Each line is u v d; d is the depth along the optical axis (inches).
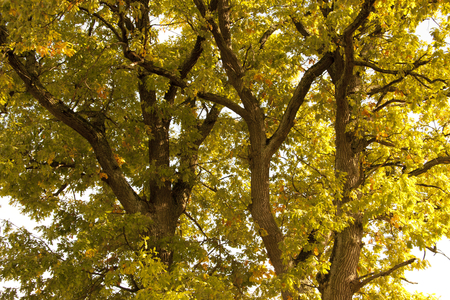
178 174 405.1
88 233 323.6
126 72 352.8
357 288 293.9
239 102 500.7
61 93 392.5
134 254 263.9
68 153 362.0
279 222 442.9
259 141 360.2
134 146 418.6
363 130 334.3
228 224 369.4
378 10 292.2
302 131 463.5
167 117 402.3
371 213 258.2
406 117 399.5
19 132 329.1
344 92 316.8
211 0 413.1
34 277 322.7
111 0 308.8
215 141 517.0
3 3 237.0
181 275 266.8
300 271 276.1
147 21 363.3
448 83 274.8
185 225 563.8
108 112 413.4
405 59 308.8
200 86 336.2
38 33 250.4
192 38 500.1
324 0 315.6
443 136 343.3
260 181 350.0
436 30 281.9
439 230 267.4
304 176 479.5
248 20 353.1
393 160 357.4
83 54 402.6
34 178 351.9
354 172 328.2
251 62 393.7
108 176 353.1
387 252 428.1
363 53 366.3
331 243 434.6
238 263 410.6
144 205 369.7
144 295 240.5
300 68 378.6
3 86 307.9
